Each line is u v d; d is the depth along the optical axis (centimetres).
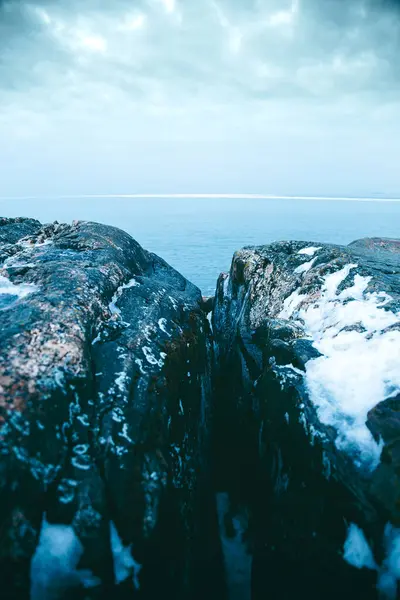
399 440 220
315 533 228
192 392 337
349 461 227
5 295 310
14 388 212
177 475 258
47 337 252
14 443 196
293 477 255
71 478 212
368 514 212
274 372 312
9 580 181
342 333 320
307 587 226
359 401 255
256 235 2800
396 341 287
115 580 201
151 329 331
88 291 323
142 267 522
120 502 214
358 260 436
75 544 199
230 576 257
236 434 360
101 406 246
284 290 448
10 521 185
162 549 219
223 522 295
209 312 727
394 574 200
